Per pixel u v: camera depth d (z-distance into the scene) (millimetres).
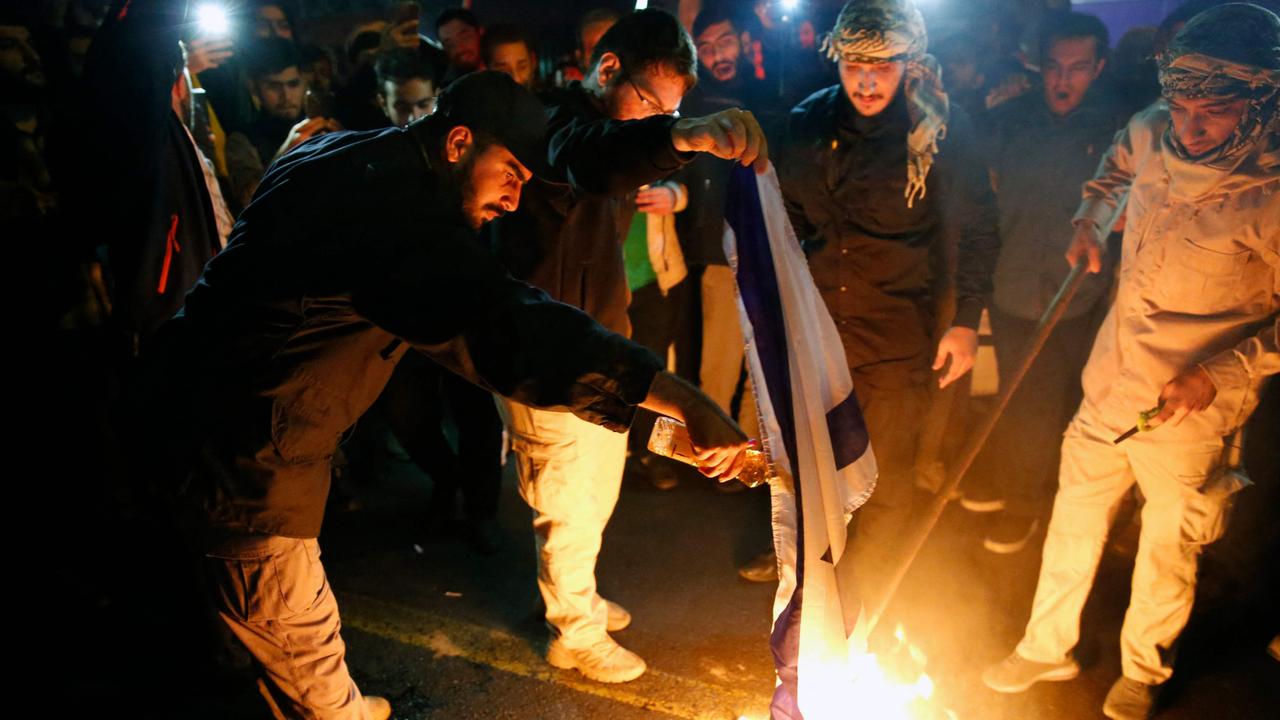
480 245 1798
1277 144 2270
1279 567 3363
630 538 3979
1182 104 2326
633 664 3002
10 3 3191
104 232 2662
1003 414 3934
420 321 1719
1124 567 3633
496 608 3434
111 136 2568
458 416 3766
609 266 2797
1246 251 2359
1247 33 2238
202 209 2834
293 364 1860
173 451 1896
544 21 5895
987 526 3906
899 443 3191
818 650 1978
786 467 1964
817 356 2102
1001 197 3898
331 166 1838
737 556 3812
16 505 3639
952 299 3137
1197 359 2471
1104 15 5910
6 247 3240
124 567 3604
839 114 3010
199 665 3002
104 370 3396
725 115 1810
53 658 3109
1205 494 2531
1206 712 2822
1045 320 2764
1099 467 2701
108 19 2574
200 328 1873
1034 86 3947
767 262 1959
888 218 2977
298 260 1788
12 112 3189
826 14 4617
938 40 4176
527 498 2859
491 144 1830
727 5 4578
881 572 3236
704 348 4504
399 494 4445
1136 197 2578
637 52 2359
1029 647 2928
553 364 1667
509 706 2877
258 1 4391
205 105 3477
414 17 4594
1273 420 3303
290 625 2107
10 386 3393
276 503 1941
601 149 1904
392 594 3535
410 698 2922
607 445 2828
